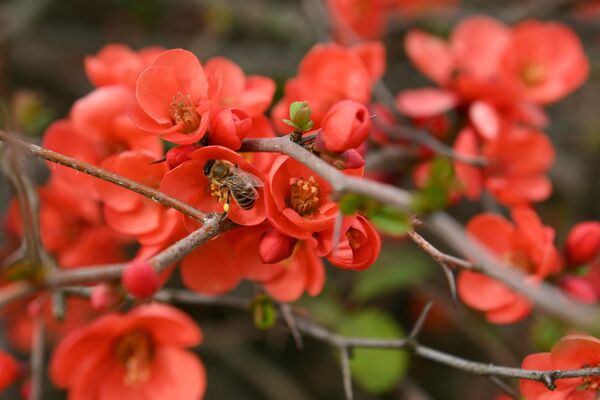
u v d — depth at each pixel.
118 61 0.40
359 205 0.32
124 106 0.38
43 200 0.42
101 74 0.39
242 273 0.36
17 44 0.59
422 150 0.44
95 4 0.63
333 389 0.52
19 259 0.39
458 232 0.31
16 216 0.43
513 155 0.44
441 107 0.44
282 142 0.33
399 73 0.60
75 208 0.43
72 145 0.39
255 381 0.51
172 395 0.40
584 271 0.40
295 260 0.36
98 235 0.43
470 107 0.45
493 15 0.58
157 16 0.62
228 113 0.34
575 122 0.59
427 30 0.59
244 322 0.50
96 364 0.40
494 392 0.51
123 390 0.40
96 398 0.40
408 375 0.52
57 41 0.60
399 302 0.52
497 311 0.39
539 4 0.53
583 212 0.57
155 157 0.36
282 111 0.40
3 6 0.60
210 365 0.54
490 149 0.44
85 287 0.39
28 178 0.39
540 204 0.57
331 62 0.41
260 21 0.60
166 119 0.34
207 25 0.60
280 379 0.51
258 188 0.34
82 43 0.60
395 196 0.31
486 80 0.44
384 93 0.44
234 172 0.33
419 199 0.30
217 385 0.53
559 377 0.34
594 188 0.58
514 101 0.44
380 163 0.44
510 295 0.39
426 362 0.52
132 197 0.36
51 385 0.50
